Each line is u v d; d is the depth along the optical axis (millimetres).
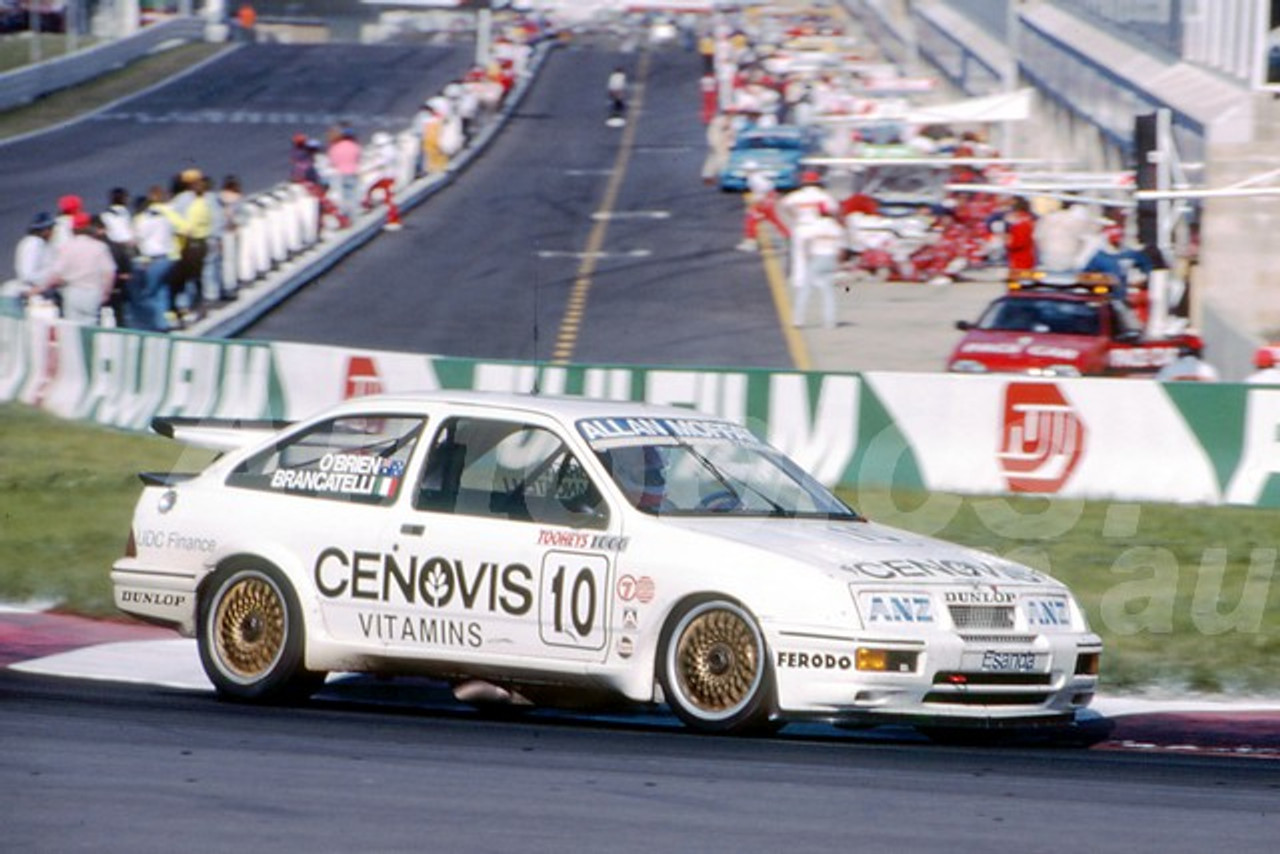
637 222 167250
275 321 116688
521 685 33312
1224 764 31172
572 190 187125
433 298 128000
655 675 31969
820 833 24000
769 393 63312
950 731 33875
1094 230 125625
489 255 148375
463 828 23672
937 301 132250
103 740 29328
